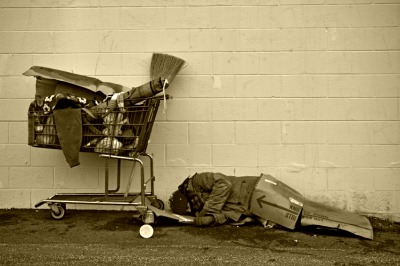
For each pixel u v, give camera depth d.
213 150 5.32
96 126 4.66
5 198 5.39
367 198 5.25
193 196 4.86
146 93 4.55
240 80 5.29
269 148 5.29
